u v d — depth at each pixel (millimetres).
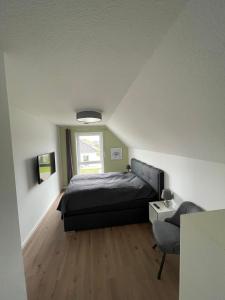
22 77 1225
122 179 3508
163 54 890
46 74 1181
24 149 2484
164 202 2547
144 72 1142
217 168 1670
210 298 703
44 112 2617
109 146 5250
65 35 759
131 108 1954
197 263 782
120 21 677
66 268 1864
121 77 1251
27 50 878
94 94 1660
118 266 1871
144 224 2783
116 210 2723
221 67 721
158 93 1274
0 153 876
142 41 816
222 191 1620
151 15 650
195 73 855
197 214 933
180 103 1192
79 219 2605
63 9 610
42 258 2039
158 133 2115
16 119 2256
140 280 1673
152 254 2062
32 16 639
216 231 749
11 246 958
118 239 2391
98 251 2143
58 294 1542
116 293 1536
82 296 1517
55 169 4180
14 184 1001
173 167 2500
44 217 3205
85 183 3219
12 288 958
